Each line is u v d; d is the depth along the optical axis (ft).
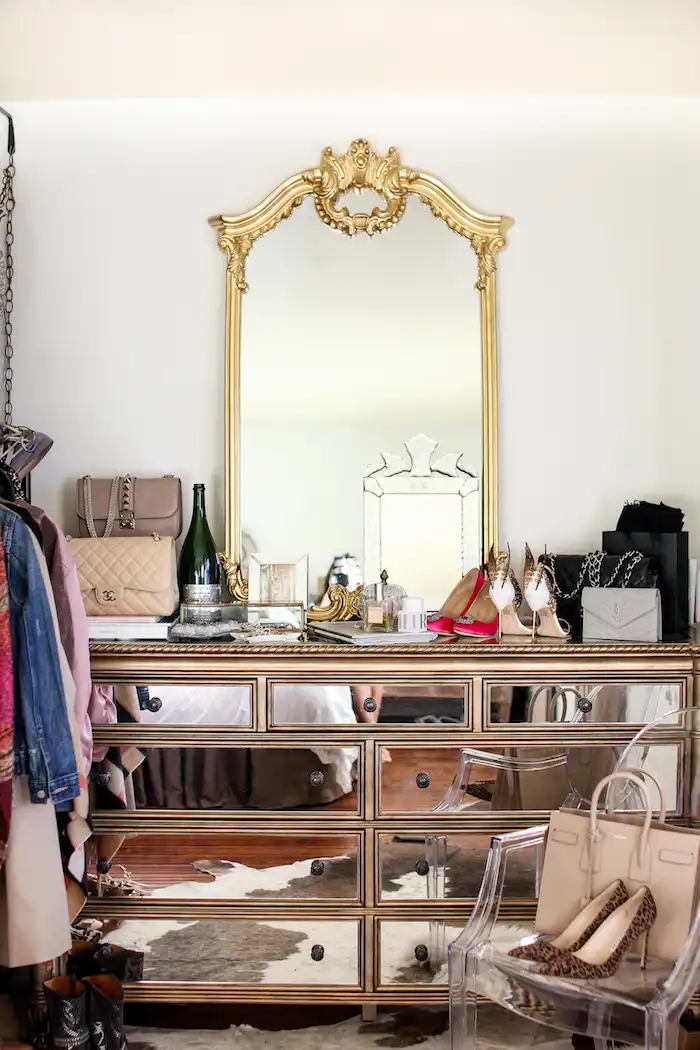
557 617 8.71
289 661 7.73
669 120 9.31
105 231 9.31
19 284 9.31
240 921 7.77
